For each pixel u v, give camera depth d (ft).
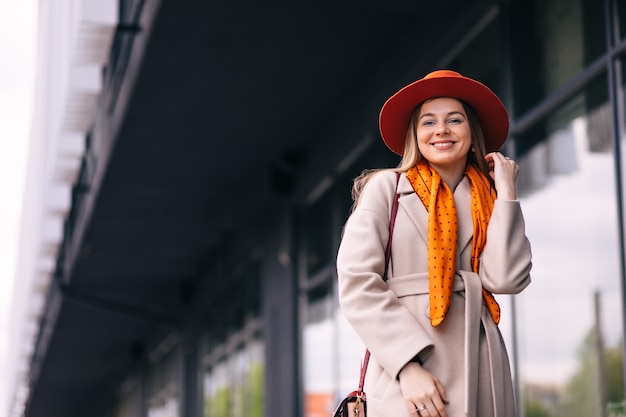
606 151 22.43
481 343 9.03
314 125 42.68
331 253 43.62
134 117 40.50
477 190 9.34
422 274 9.09
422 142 9.37
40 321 105.09
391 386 8.90
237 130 42.75
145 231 61.05
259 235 55.72
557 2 25.32
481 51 29.66
